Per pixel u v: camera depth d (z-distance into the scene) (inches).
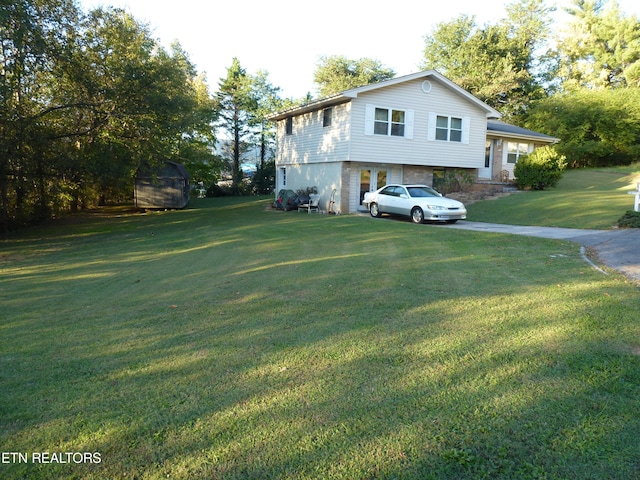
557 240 391.9
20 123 583.2
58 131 703.1
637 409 117.8
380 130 797.9
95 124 713.6
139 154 744.3
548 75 1701.5
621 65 1521.9
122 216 920.3
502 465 98.5
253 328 191.2
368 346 165.8
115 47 709.3
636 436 106.7
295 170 968.3
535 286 241.1
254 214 850.1
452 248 381.1
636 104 1238.3
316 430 113.0
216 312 218.1
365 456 102.5
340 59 1921.8
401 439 108.3
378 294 236.8
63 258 440.1
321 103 805.9
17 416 123.8
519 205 689.6
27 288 302.4
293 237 502.9
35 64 584.1
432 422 115.0
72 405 129.1
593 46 1578.5
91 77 651.5
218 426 116.2
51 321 214.8
